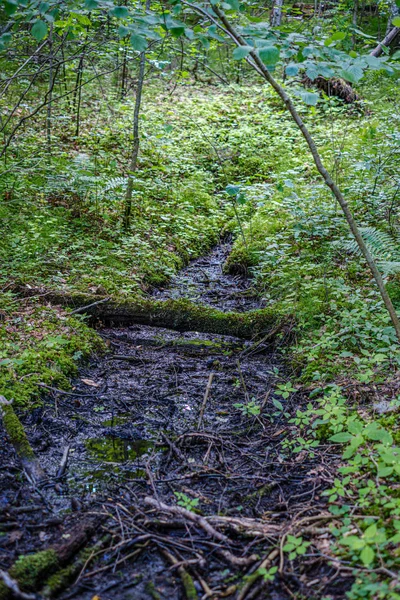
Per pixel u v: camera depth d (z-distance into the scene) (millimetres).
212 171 10398
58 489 3289
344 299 5566
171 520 3020
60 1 3516
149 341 5484
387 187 7488
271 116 11711
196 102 12680
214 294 6828
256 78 14648
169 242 7871
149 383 4758
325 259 6465
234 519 2967
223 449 3805
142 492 3311
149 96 12523
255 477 3453
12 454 3568
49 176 7566
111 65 12203
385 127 9398
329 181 3561
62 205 7668
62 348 4938
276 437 3955
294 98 12109
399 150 7941
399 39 12750
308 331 5316
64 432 3943
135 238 7441
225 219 9078
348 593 2385
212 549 2816
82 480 3406
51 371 4559
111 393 4547
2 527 2914
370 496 2998
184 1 3348
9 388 4215
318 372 4488
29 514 3053
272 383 4738
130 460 3654
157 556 2805
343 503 3016
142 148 9719
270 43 3152
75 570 2656
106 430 4008
